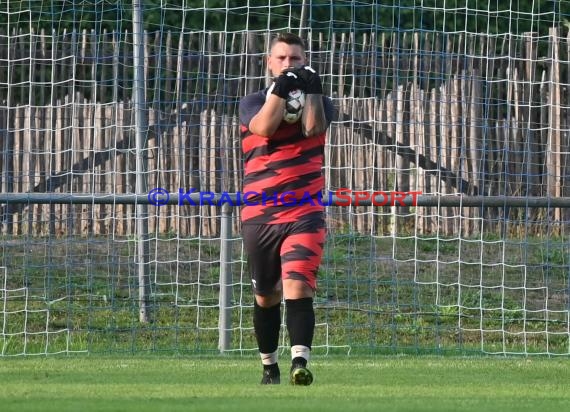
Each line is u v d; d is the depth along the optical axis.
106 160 44.03
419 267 42.31
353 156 41.38
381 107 41.25
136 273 38.16
